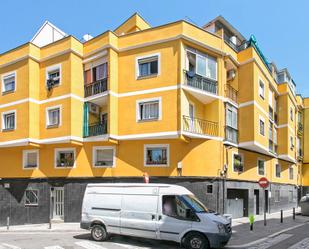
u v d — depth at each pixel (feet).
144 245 44.78
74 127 77.56
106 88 75.77
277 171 110.73
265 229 61.21
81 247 43.37
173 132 69.87
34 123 81.46
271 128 101.50
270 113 100.27
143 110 74.28
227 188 75.51
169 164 72.33
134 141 74.95
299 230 59.98
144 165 73.82
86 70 80.89
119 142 75.87
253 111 81.71
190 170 71.77
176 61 71.56
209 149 73.56
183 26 71.77
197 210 43.04
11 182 86.63
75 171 78.74
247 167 86.17
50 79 81.35
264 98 90.99
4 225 85.20
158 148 73.87
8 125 85.92
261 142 85.56
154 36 74.18
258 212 91.30
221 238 40.98
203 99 76.02
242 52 84.99
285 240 49.29
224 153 76.02
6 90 86.99
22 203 84.38
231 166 78.23
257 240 49.39
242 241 48.60
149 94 73.31
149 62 74.79
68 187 78.79
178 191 44.62
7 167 88.38
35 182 83.30
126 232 45.85
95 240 47.93
